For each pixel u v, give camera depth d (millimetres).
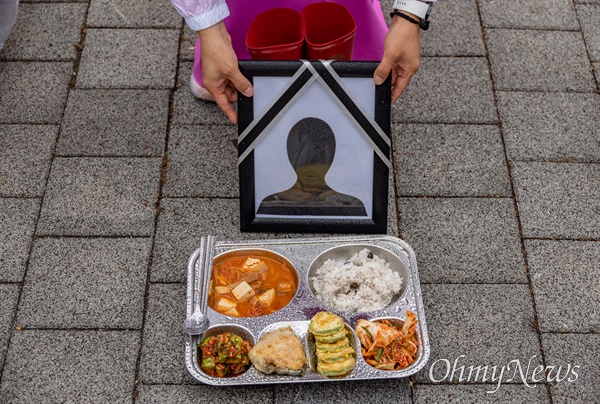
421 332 1694
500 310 1788
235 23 1889
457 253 1854
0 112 2037
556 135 2025
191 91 2068
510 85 2105
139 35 2178
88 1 2240
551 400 1691
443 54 2156
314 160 1761
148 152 1980
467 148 1999
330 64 1690
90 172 1948
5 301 1783
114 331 1751
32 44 2154
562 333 1765
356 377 1639
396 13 1669
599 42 2195
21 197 1913
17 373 1702
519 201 1927
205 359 1649
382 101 1712
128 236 1866
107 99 2061
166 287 1804
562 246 1870
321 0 1870
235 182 1941
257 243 1799
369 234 1822
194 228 1877
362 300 1727
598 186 1953
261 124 1729
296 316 1705
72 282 1806
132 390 1690
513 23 2225
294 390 1688
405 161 1978
